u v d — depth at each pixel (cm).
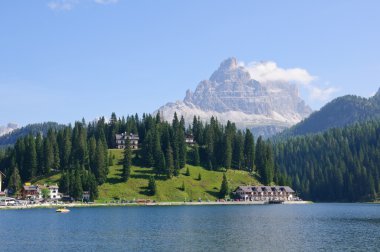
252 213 19275
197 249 9594
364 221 15575
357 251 9344
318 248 9700
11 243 10388
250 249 9594
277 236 11450
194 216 17338
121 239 10962
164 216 17312
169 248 9700
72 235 11694
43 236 11512
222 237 11269
